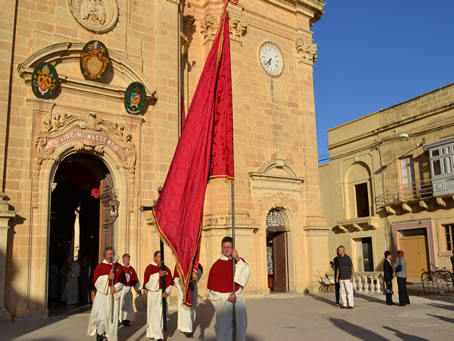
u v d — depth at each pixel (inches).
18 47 513.7
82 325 430.6
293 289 748.6
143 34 621.9
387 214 1022.4
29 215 488.7
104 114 565.0
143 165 589.6
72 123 536.1
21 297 471.2
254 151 738.8
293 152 796.6
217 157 285.3
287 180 768.3
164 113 616.1
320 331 370.9
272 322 426.0
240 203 692.1
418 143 966.4
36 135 508.1
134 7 619.2
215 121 293.7
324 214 1212.5
